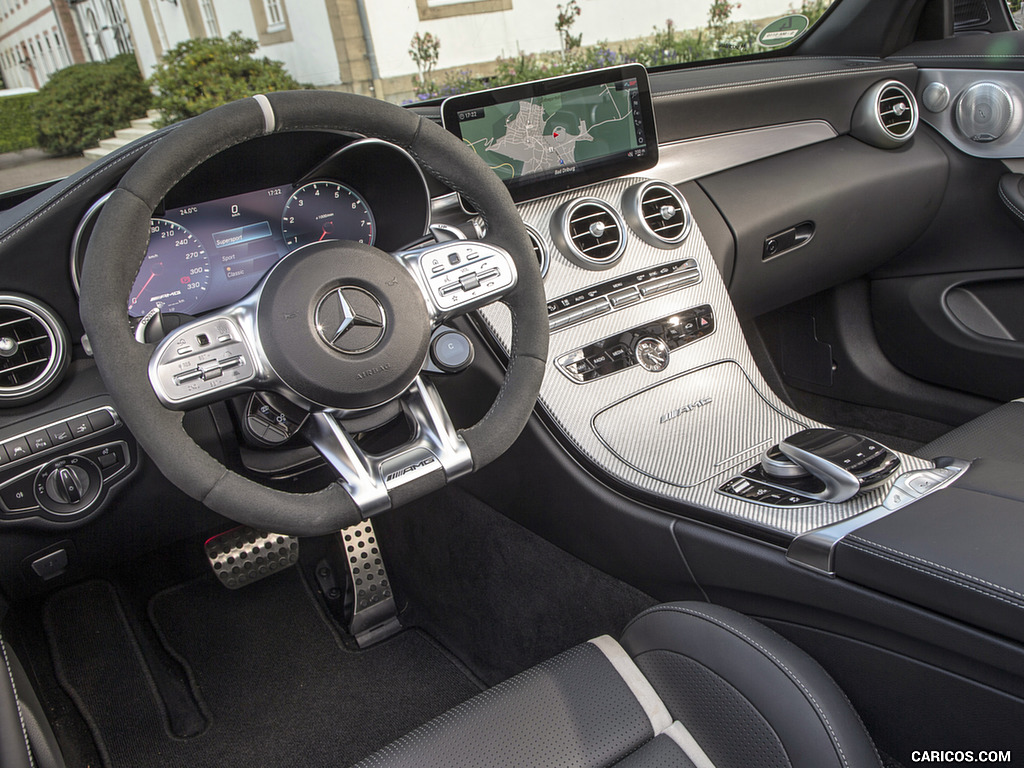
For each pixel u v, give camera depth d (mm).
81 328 1060
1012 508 951
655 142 1477
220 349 801
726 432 1365
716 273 1527
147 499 1158
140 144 982
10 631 1324
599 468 1312
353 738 1368
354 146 1042
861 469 1088
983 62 1788
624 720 876
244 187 1083
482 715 871
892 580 898
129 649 1482
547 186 1403
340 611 1637
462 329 1370
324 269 822
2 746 729
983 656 821
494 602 1530
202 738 1376
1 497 1034
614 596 1395
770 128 1719
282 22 4754
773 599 1084
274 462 1085
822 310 2068
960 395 1914
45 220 971
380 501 863
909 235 1915
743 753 848
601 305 1404
